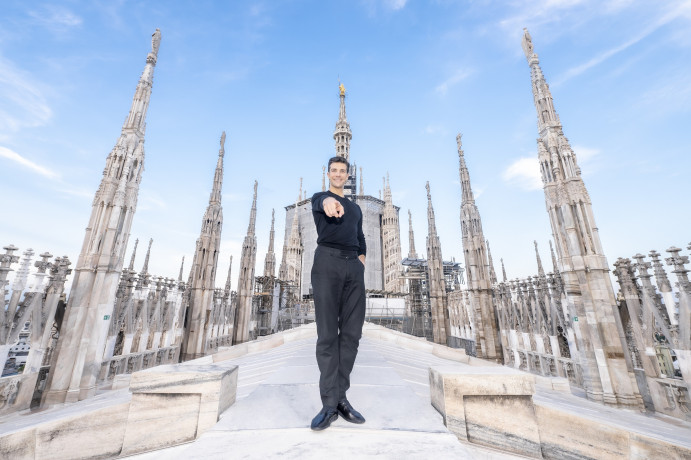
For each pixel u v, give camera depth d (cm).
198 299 2514
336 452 196
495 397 269
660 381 905
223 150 2969
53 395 1040
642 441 242
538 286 1581
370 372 453
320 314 270
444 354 1025
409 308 4256
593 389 1027
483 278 2431
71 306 1148
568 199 1223
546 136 1352
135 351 1705
